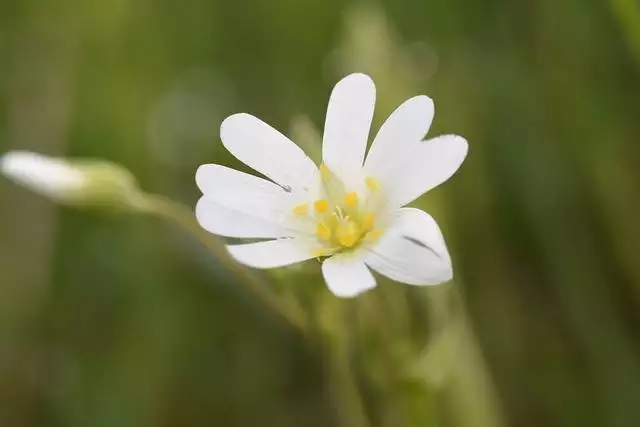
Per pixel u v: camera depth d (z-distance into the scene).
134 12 0.25
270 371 0.23
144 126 0.24
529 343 0.22
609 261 0.22
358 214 0.18
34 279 0.24
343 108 0.18
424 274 0.17
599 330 0.22
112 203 0.20
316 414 0.23
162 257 0.23
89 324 0.23
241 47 0.25
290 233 0.18
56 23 0.25
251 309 0.23
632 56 0.23
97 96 0.24
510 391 0.22
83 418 0.22
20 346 0.23
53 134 0.24
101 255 0.23
